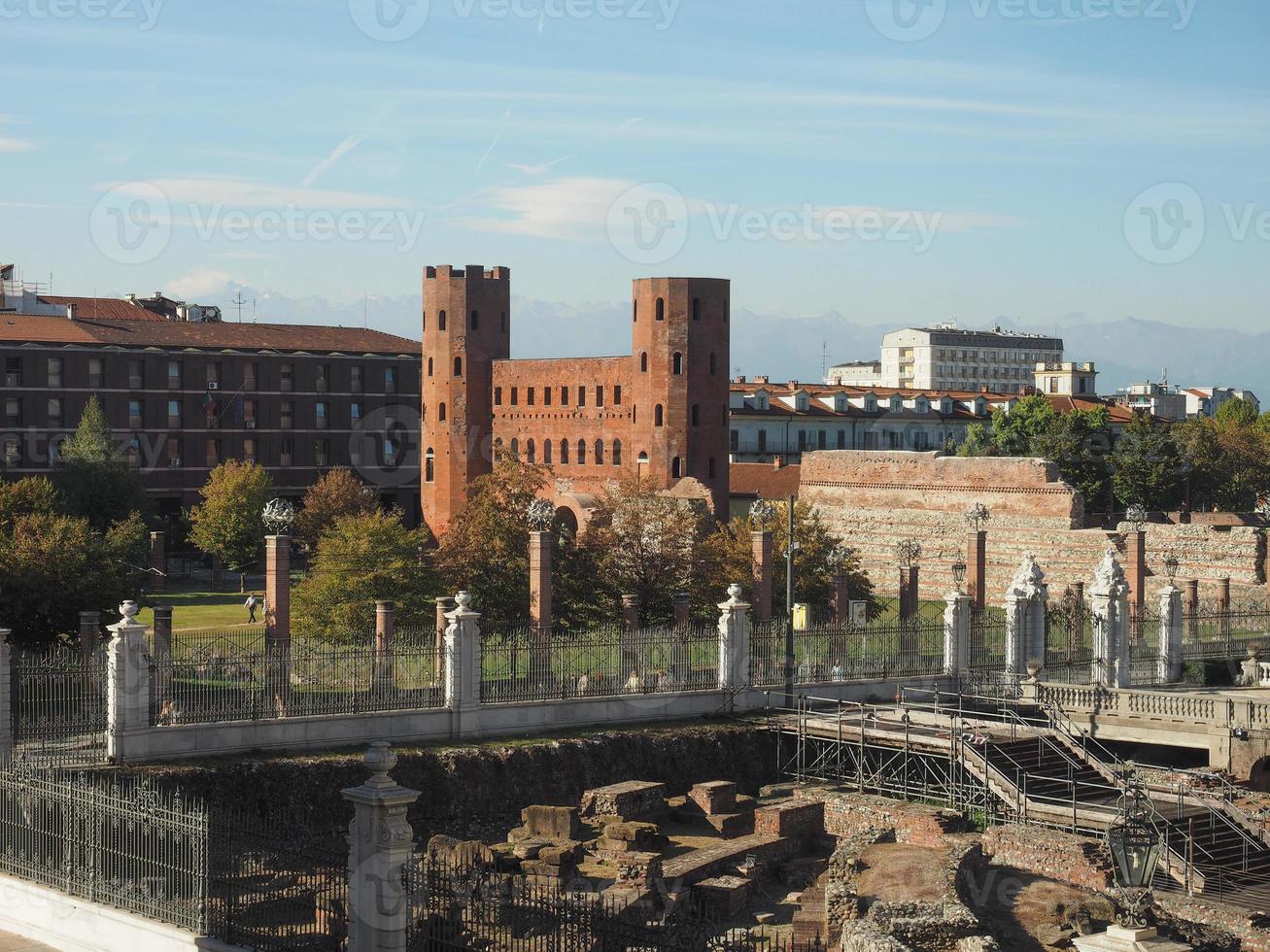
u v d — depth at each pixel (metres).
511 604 73.38
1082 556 94.56
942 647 61.78
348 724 47.09
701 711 55.00
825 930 34.25
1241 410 180.75
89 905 31.47
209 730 44.38
